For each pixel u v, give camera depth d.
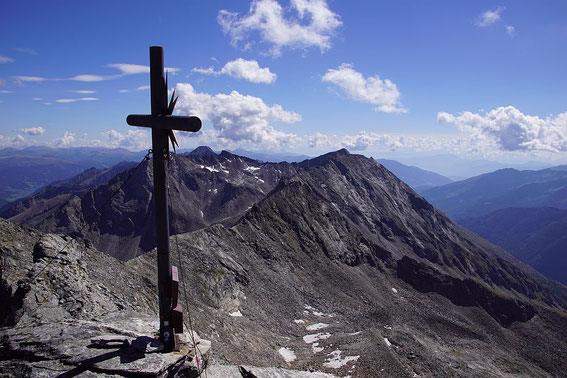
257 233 124.75
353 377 54.97
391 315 99.62
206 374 17.12
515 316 147.38
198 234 99.81
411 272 152.00
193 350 17.02
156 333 17.62
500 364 94.81
